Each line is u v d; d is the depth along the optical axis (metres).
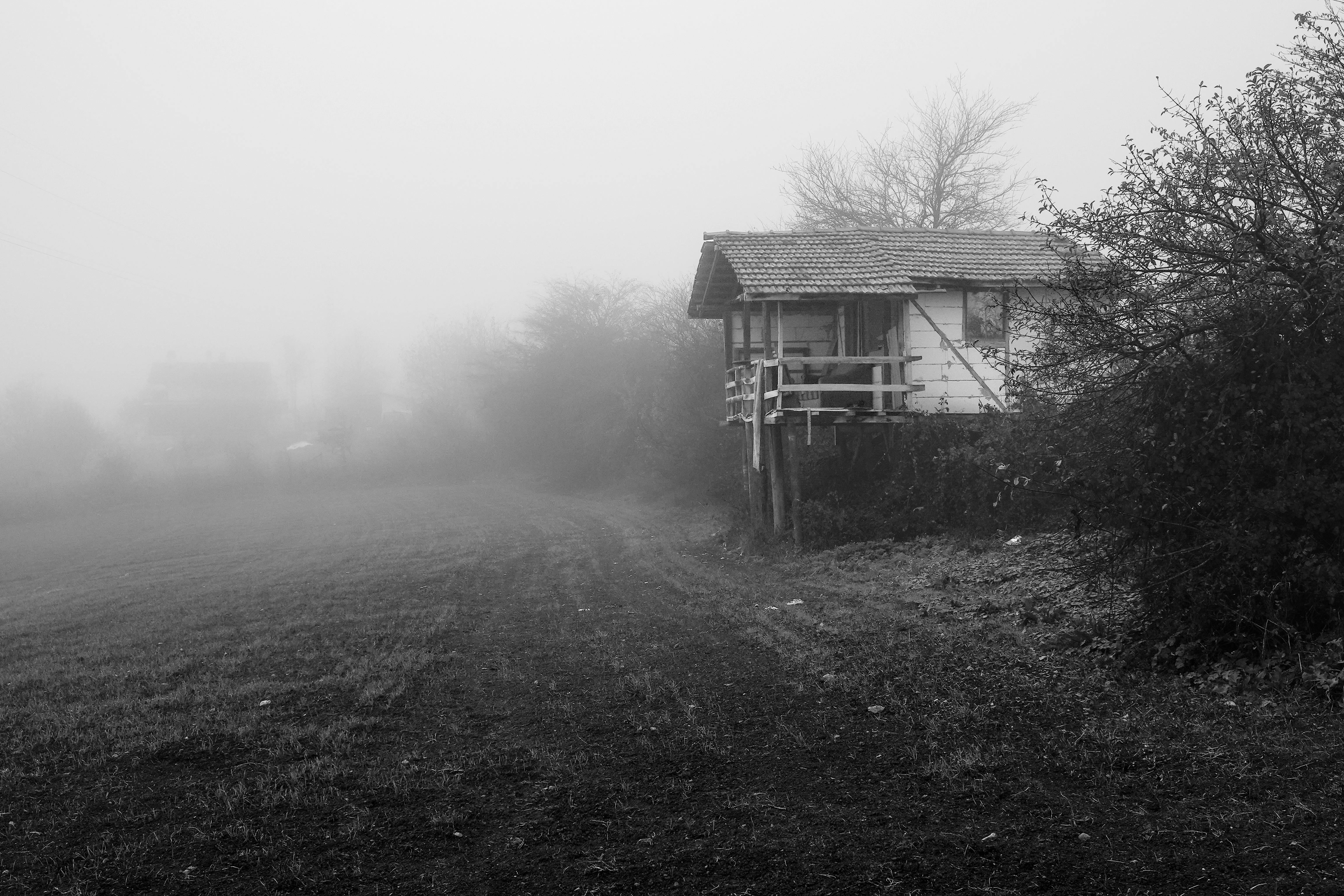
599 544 26.44
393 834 5.73
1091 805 5.70
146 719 8.84
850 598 13.70
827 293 19.02
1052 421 9.05
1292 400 7.26
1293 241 7.57
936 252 21.03
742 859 5.18
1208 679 7.68
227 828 5.85
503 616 15.08
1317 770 5.86
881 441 21.61
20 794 6.72
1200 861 4.89
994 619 10.95
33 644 14.66
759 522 21.67
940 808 5.77
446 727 8.29
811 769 6.62
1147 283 8.21
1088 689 8.03
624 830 5.68
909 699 8.16
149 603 19.50
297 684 10.16
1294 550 7.49
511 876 5.10
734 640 11.41
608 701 8.94
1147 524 8.16
